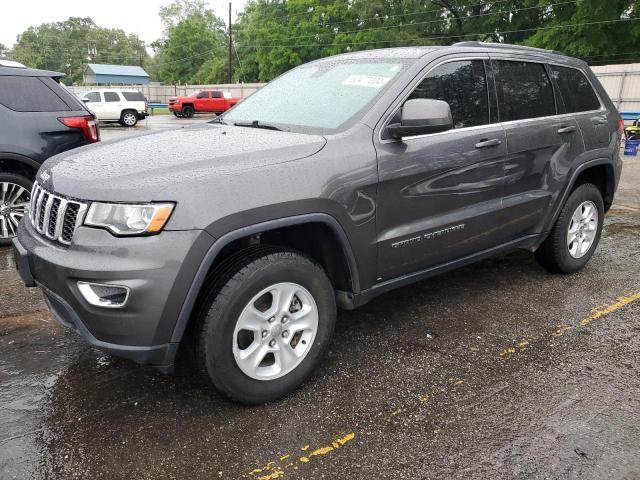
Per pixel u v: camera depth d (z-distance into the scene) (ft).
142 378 10.14
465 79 11.96
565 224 14.76
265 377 9.09
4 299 13.93
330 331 9.81
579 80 15.35
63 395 9.58
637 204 26.91
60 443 8.27
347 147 9.70
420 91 10.96
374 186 9.91
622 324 12.55
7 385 9.88
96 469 7.71
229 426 8.70
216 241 8.08
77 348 11.35
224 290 8.35
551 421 8.80
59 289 8.21
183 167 8.36
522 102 13.25
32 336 11.89
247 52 201.87
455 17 134.92
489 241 12.69
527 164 13.11
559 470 7.66
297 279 9.08
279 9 187.21
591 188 15.35
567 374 10.30
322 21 154.20
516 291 14.53
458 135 11.44
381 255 10.36
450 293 14.37
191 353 8.67
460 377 10.19
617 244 19.42
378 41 134.51
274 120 11.47
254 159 8.79
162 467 7.75
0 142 17.26
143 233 7.73
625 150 48.16
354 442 8.30
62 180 8.75
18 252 9.29
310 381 10.03
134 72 257.96
